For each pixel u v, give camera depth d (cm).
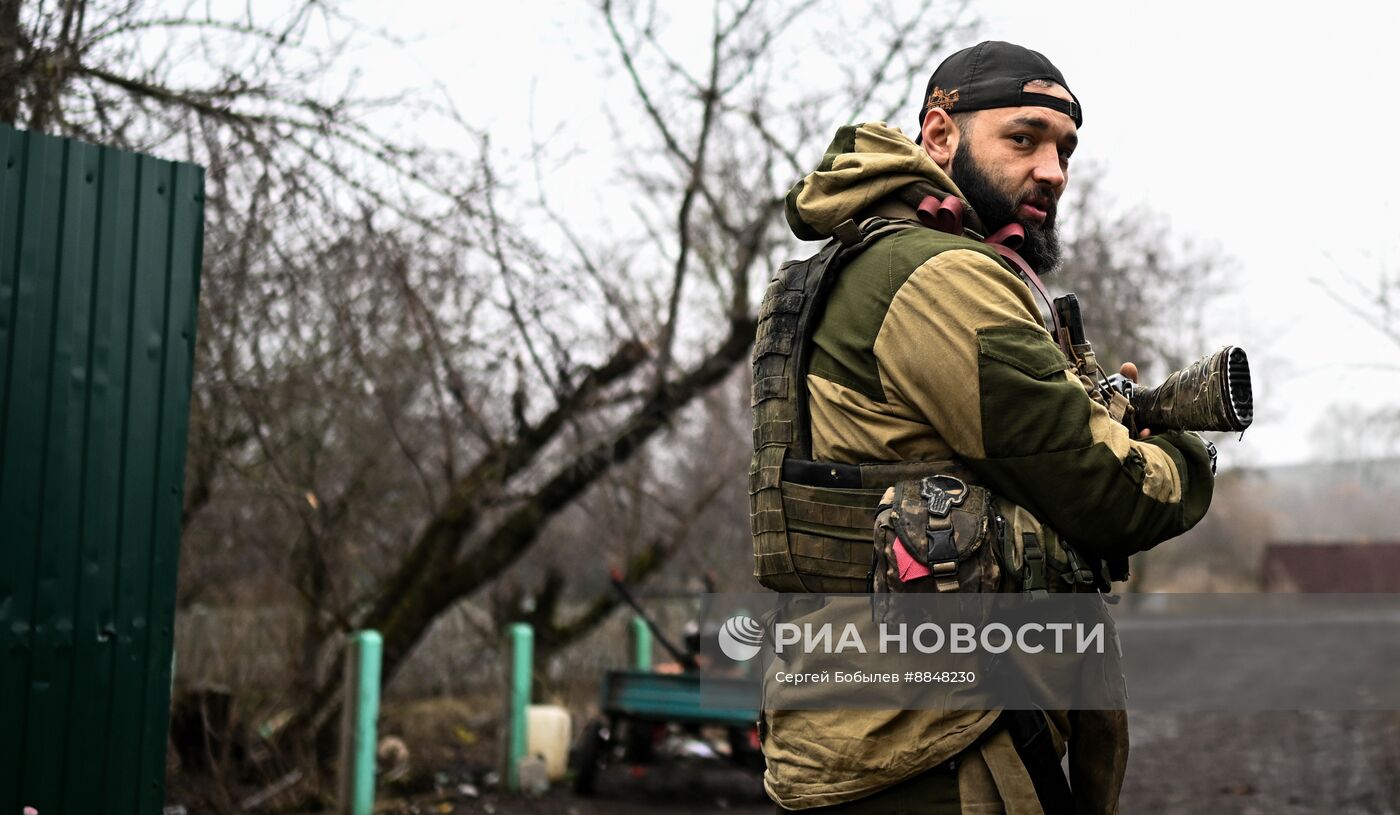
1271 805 586
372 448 637
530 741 648
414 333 573
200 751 552
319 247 494
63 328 295
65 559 293
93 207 302
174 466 316
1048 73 169
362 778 514
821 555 147
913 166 159
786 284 164
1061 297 169
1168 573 3538
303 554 631
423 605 629
